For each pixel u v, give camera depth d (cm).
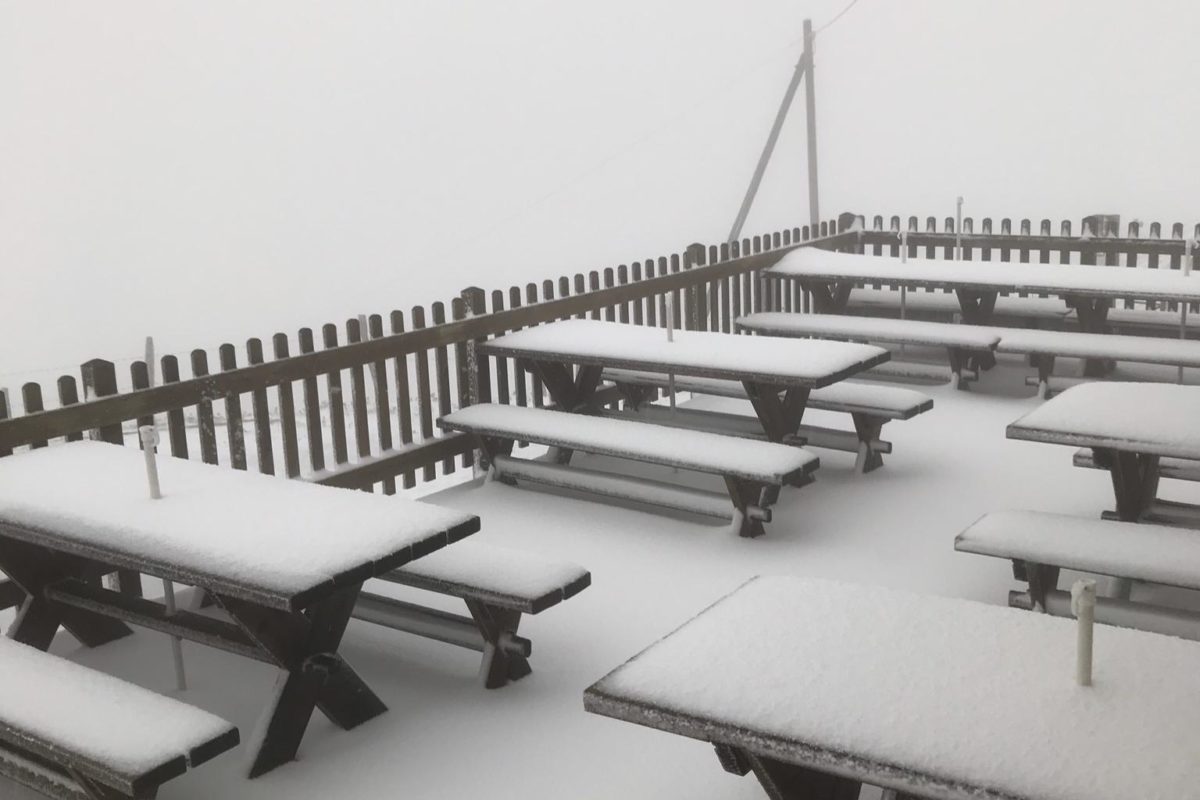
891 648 304
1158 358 804
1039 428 496
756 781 375
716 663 300
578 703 434
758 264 1010
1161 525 512
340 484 661
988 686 281
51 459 495
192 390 584
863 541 595
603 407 834
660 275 902
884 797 298
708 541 603
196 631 431
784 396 746
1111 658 293
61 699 356
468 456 755
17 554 471
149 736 330
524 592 422
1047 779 241
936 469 713
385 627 509
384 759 399
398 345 694
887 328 922
